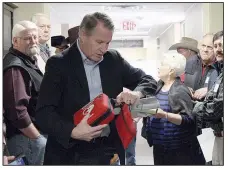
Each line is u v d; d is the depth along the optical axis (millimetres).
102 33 1130
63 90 1213
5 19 2746
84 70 1219
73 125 1113
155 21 4039
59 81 1193
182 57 1793
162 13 3865
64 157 1227
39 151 1636
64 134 1097
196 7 3473
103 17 1146
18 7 2938
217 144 1597
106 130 1220
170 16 4039
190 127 1655
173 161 1685
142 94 1251
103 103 1087
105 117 1082
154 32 4375
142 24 4008
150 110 1224
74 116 1172
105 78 1253
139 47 4160
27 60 1719
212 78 1772
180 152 1668
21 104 1574
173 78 1759
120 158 1270
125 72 1335
